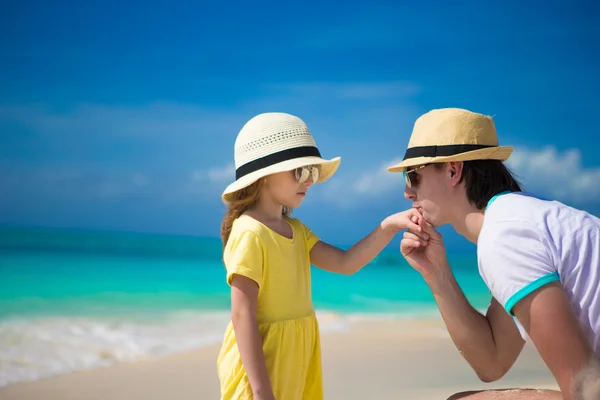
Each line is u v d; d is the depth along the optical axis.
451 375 5.76
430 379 5.61
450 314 2.65
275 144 3.00
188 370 5.96
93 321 8.68
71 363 6.13
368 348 7.04
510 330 2.57
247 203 3.06
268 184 3.05
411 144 2.48
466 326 2.63
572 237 1.96
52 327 8.04
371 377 5.64
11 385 5.30
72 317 9.01
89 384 5.38
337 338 7.70
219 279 15.54
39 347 6.76
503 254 1.98
